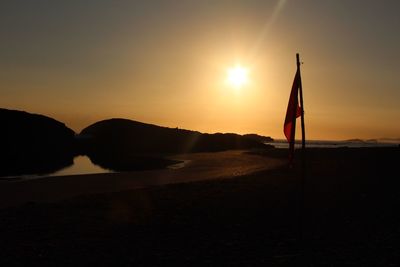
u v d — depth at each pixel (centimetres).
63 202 2080
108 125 11712
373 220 1562
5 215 1761
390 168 3428
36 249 1266
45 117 8512
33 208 1916
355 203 1906
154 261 1145
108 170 4897
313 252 1186
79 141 9669
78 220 1662
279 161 5622
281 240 1330
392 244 1235
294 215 1703
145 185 3020
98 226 1564
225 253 1205
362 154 5266
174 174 3838
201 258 1162
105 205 1983
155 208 1900
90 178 3497
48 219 1683
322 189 2350
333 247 1232
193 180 3312
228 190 2402
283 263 1091
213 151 10000
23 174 4309
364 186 2402
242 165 4975
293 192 2283
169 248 1272
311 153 5850
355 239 1312
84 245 1311
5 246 1298
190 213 1778
